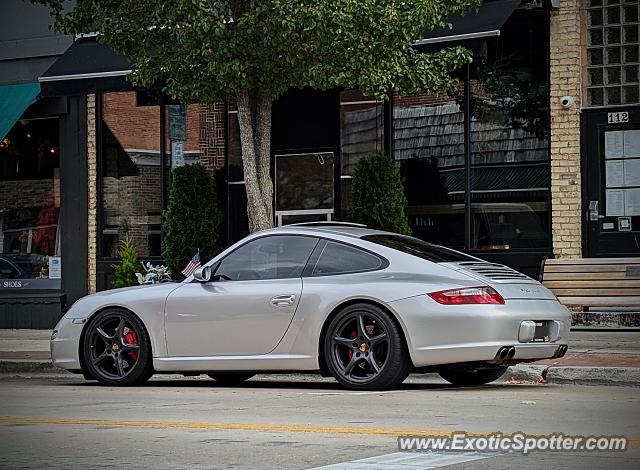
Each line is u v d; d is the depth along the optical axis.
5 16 28.11
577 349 18.39
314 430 10.66
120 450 9.70
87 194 27.33
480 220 23.48
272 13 18.98
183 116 26.59
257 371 15.05
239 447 9.73
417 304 13.97
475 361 13.86
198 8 19.33
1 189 28.45
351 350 14.39
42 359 19.52
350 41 19.23
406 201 23.81
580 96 22.59
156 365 15.61
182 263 25.48
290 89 25.80
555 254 22.72
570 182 22.61
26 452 9.65
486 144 23.44
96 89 24.94
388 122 24.47
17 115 26.77
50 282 27.81
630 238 22.28
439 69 20.92
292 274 15.01
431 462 8.75
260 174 20.84
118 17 20.98
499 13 21.94
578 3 22.58
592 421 11.21
